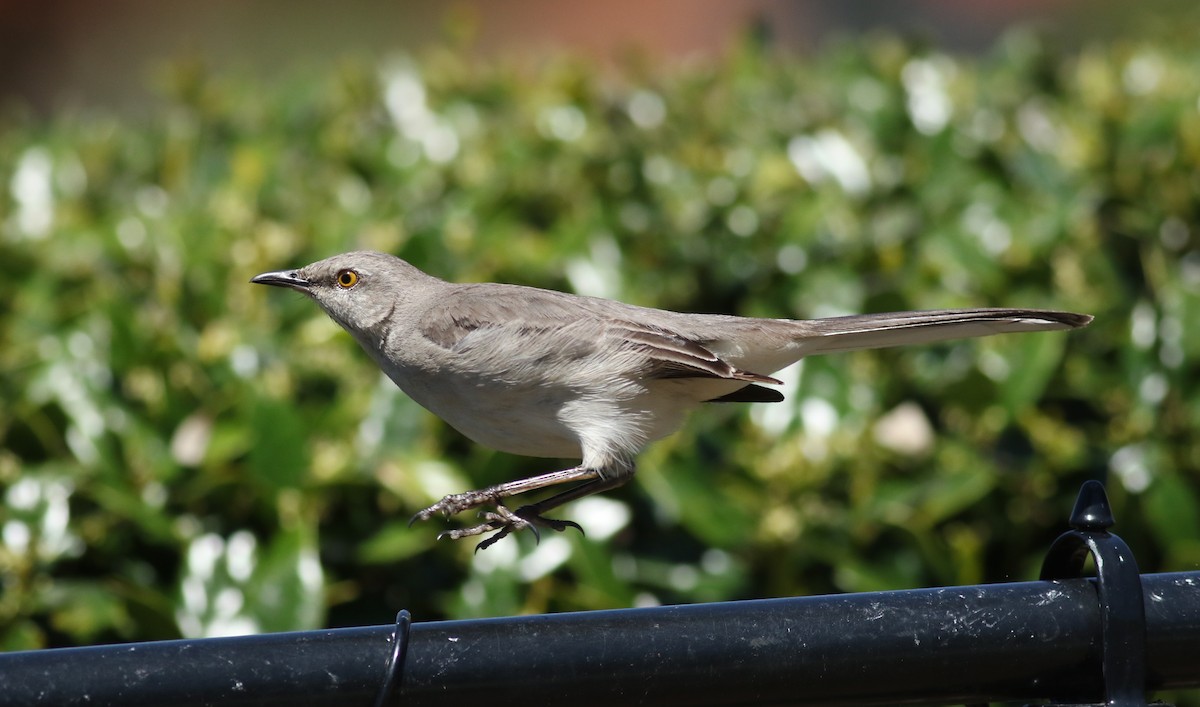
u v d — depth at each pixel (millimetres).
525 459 9516
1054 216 11000
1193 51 15188
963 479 9469
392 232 10906
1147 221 10883
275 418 8773
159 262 10773
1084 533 5668
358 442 9148
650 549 9461
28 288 10594
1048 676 5590
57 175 12797
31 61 40594
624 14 44688
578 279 10445
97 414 9047
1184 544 9547
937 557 9281
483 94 13516
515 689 5262
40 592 8594
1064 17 39438
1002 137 12234
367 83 13805
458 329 8141
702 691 5387
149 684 4973
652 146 12438
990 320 8492
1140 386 10062
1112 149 11734
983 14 41344
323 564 8953
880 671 5461
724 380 8195
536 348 7945
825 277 10797
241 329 9922
